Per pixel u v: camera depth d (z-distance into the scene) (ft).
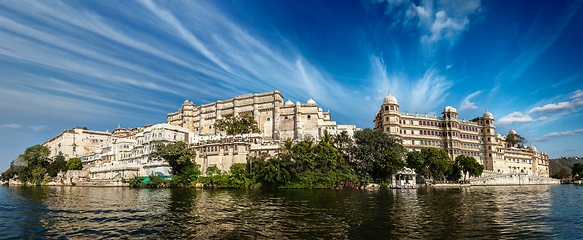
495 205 120.98
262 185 217.77
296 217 93.50
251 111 388.98
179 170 249.55
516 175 301.63
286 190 199.11
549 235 72.90
